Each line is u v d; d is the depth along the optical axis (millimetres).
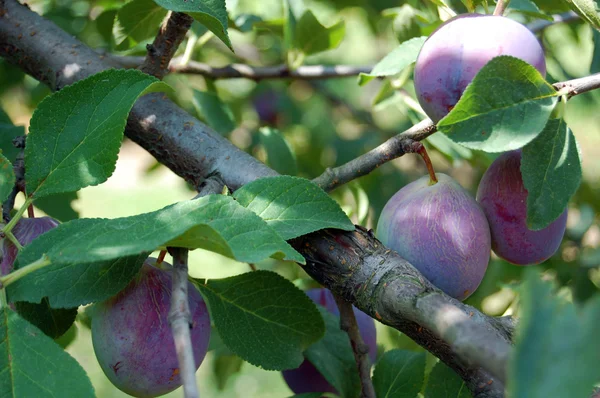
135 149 2561
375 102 676
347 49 1389
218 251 426
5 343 429
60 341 601
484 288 674
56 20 802
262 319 495
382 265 468
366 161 513
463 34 472
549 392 318
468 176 945
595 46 673
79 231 444
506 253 503
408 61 561
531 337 334
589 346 320
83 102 472
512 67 447
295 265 747
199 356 476
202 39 700
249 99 1067
